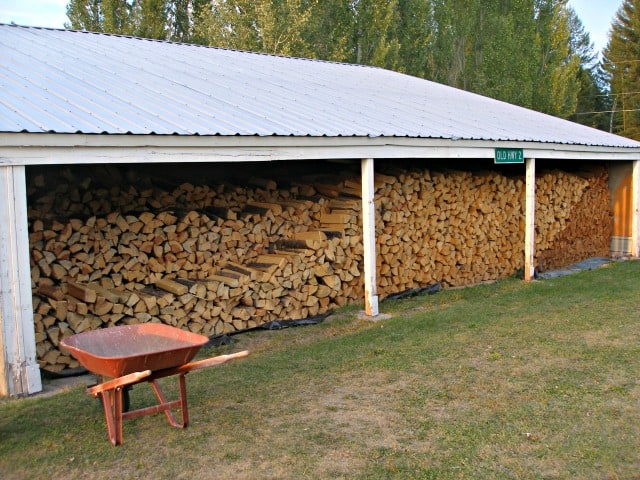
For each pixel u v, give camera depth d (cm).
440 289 1091
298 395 546
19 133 542
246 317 812
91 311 687
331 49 2533
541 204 1293
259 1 2231
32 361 574
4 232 550
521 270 1252
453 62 3416
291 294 859
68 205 741
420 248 1052
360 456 426
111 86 796
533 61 3569
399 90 1340
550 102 3697
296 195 962
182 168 942
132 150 620
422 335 749
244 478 397
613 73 5278
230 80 1012
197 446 443
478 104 1424
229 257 842
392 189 995
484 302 970
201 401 537
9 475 408
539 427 471
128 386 483
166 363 441
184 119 703
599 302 918
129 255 745
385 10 2672
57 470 412
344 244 913
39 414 512
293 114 857
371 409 509
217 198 872
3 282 552
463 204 1126
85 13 2509
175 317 748
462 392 542
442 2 3281
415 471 407
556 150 1182
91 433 469
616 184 1520
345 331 810
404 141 880
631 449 437
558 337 714
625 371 589
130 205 788
